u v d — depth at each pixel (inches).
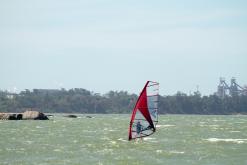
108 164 5438.0
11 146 7160.4
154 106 6845.5
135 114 6904.5
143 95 6855.3
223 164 5482.3
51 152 6446.9
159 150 6702.8
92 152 6461.6
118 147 7052.2
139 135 6889.8
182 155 6210.6
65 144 7480.3
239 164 5492.1
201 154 6294.3
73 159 5797.2
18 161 5620.1
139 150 6707.7
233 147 7145.7
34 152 6441.9
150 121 6850.4
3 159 5787.4
